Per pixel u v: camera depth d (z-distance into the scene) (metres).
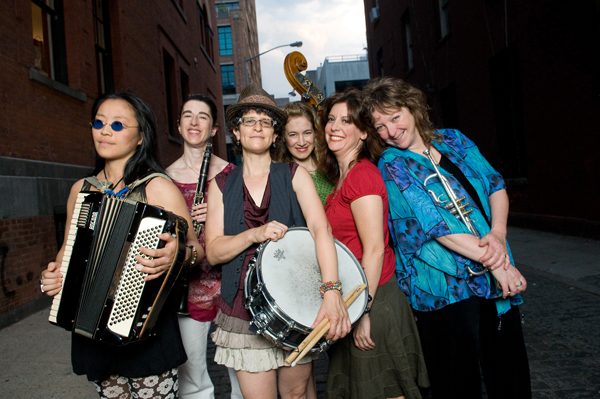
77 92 7.31
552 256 6.65
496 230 2.17
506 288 2.03
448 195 2.13
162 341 1.93
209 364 3.88
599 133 6.96
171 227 1.77
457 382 2.08
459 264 2.10
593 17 6.76
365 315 2.10
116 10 9.62
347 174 2.27
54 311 1.79
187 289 2.47
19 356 4.12
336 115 2.36
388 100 2.21
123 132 2.02
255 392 2.05
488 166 2.33
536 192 9.03
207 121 3.05
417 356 2.22
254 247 2.09
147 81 11.42
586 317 4.16
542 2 8.04
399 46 17.03
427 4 14.02
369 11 21.61
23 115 5.84
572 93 7.51
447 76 12.98
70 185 6.80
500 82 10.17
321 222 2.05
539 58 8.36
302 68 3.40
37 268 5.78
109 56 9.59
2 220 5.12
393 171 2.20
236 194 2.15
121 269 1.74
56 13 7.31
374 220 2.13
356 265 2.06
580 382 2.99
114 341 1.73
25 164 5.73
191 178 3.02
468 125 11.86
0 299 5.02
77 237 1.78
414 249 2.15
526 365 2.14
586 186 7.44
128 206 1.76
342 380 2.30
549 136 8.33
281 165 2.18
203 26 20.47
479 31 10.72
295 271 1.92
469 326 2.08
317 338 1.74
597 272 5.54
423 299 2.13
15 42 5.73
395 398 2.19
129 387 2.02
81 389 3.36
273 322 1.77
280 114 2.14
